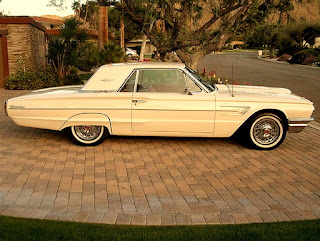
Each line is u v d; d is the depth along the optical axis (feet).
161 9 36.40
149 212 14.76
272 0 38.37
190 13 35.53
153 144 24.64
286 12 41.98
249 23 39.63
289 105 23.26
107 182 17.98
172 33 37.50
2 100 42.04
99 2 37.40
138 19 37.99
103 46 81.05
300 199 16.30
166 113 23.04
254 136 23.57
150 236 12.50
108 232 12.71
